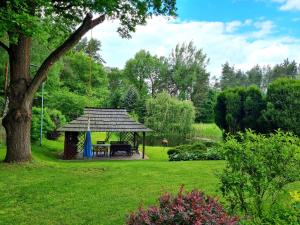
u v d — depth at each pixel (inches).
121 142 1010.1
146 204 322.0
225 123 928.9
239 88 892.0
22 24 418.0
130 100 2018.9
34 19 426.9
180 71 2519.7
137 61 2571.4
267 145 225.8
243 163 229.6
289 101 745.6
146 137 1608.0
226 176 233.6
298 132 732.0
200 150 727.1
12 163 508.7
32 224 276.1
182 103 1657.2
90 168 503.8
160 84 2610.7
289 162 221.1
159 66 2586.1
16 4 427.5
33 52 1055.6
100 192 365.4
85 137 927.7
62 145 1093.8
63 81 1691.7
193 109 1663.4
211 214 170.9
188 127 1624.0
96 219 285.3
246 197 234.5
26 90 517.7
